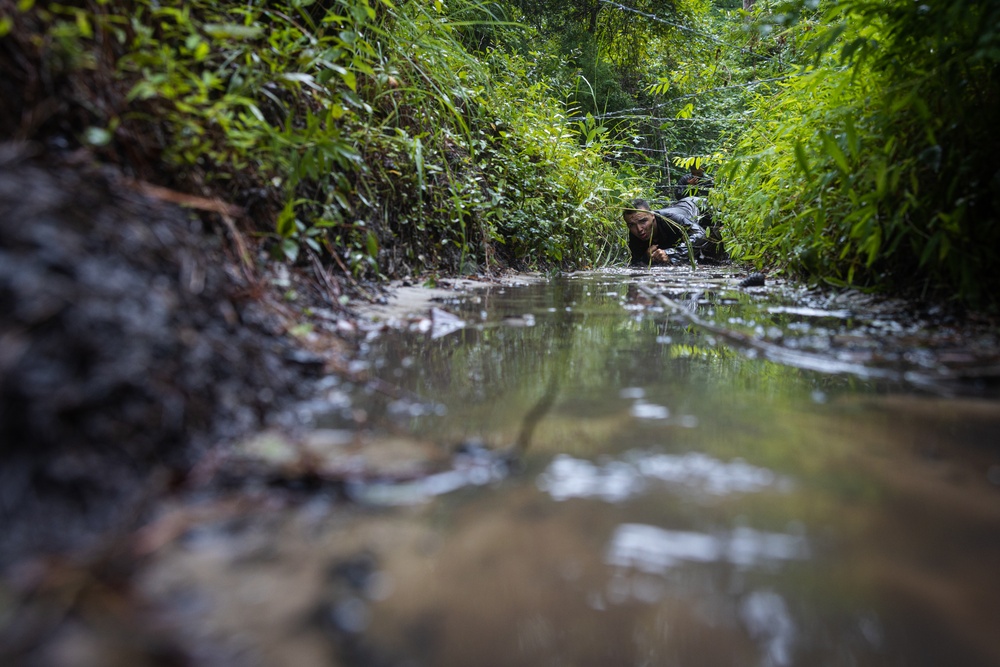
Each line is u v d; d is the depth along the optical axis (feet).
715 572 2.39
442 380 5.17
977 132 8.11
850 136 8.44
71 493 2.54
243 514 2.77
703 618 2.12
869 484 3.18
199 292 4.06
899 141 8.98
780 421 4.17
